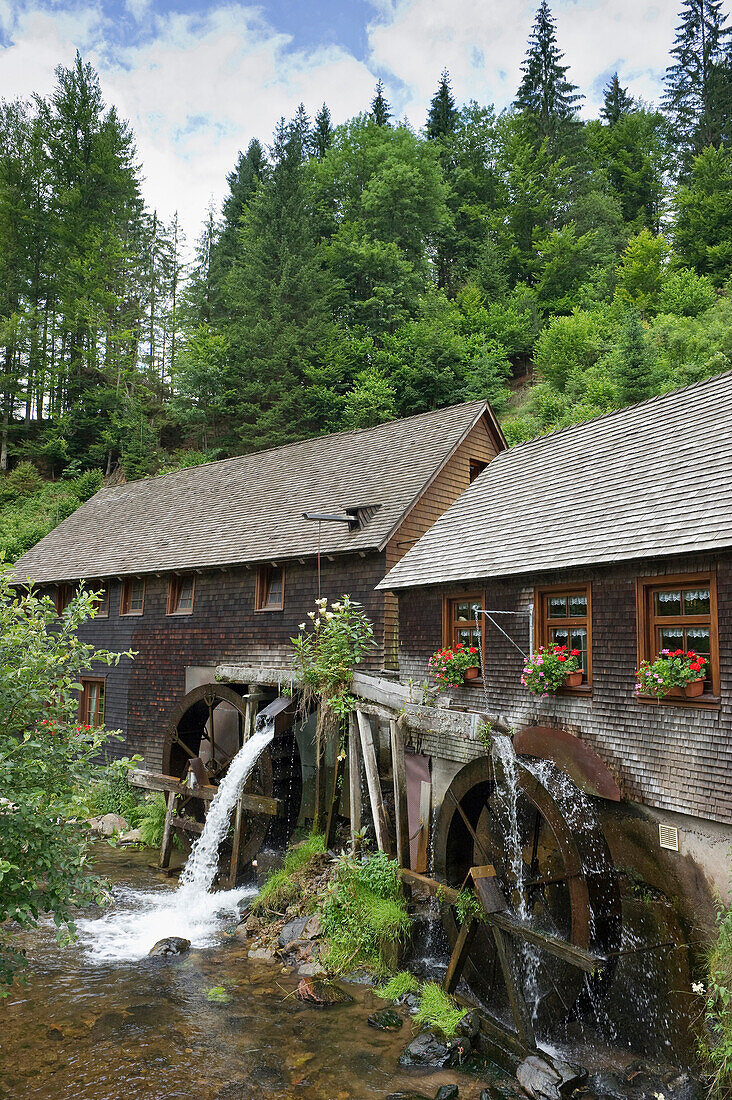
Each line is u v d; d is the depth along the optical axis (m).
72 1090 6.01
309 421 32.00
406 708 9.16
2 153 38.25
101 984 8.13
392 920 8.33
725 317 28.31
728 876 6.44
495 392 30.36
